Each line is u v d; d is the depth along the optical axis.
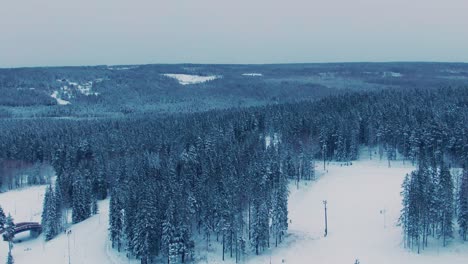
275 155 167.62
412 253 114.12
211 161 155.25
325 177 179.50
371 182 169.00
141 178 148.75
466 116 197.62
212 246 120.81
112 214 124.50
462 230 116.50
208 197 123.19
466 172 124.50
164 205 116.75
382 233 126.50
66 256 123.88
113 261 118.19
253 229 119.00
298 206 150.25
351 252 117.12
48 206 142.38
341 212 143.12
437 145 182.25
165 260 114.94
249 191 129.38
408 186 121.31
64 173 177.88
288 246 121.25
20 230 141.62
